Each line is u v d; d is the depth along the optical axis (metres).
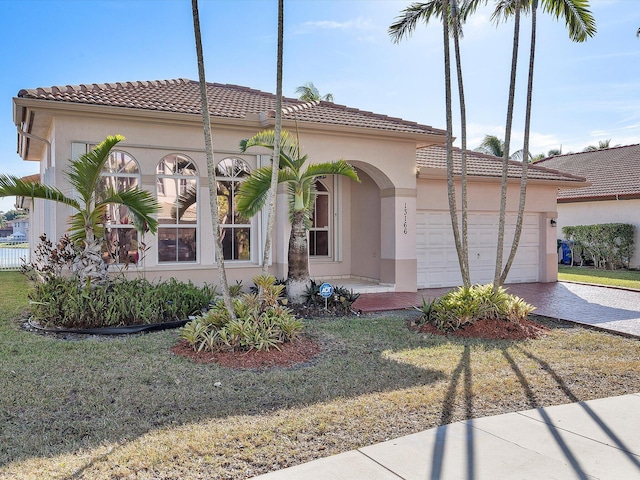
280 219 13.32
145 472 4.34
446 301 10.23
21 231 64.81
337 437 5.11
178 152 12.35
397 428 5.36
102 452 4.68
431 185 16.14
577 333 10.11
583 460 4.70
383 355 8.16
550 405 6.15
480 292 10.60
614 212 24.73
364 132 13.81
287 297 11.68
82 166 9.64
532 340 9.39
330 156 13.81
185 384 6.58
